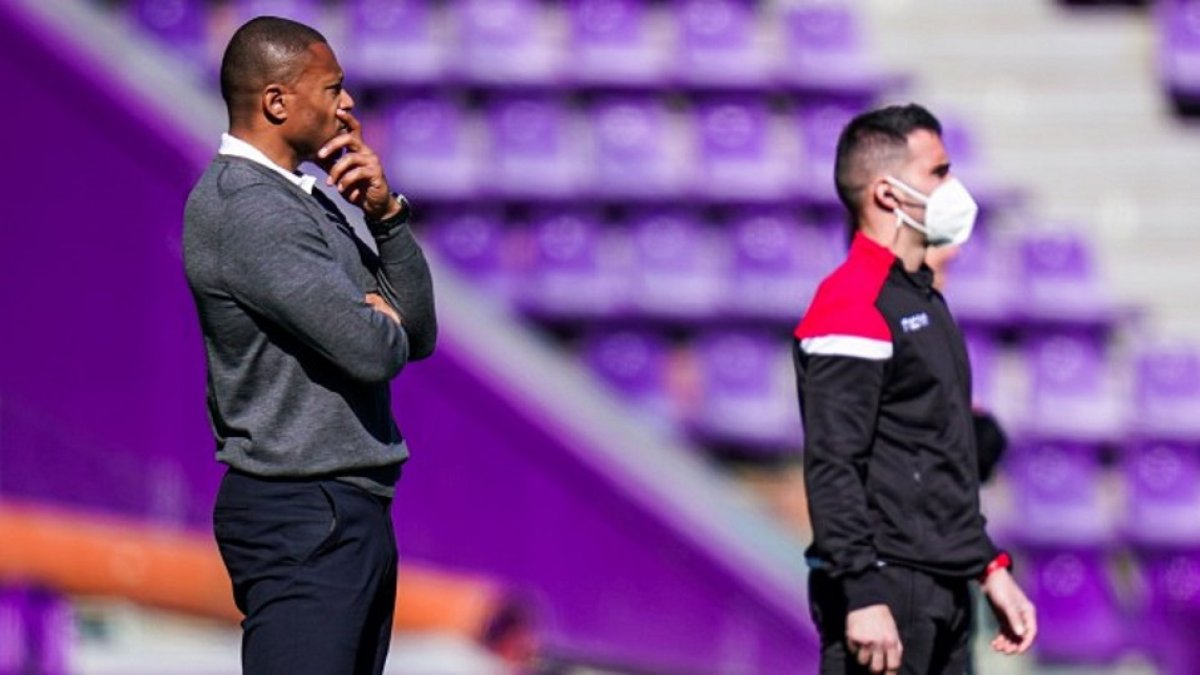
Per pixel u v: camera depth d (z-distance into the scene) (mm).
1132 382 49594
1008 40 55094
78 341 35688
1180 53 54156
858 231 17844
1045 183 53469
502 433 38281
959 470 17109
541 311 49156
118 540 32719
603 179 50938
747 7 54500
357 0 52906
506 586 38250
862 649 16750
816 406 16891
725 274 49906
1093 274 50531
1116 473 49219
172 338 35844
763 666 39031
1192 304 52094
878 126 17766
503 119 51469
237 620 33938
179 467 35531
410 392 38062
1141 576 47844
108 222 36062
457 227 50250
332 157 15625
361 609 15117
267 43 15328
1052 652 45875
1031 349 50219
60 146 36156
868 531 16719
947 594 17172
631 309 49312
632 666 38750
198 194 15195
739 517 40500
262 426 15062
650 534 38812
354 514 15125
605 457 38562
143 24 51688
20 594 30500
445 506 38156
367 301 15266
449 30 53219
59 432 35219
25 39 36062
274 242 14844
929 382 17031
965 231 17656
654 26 54219
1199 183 53469
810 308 17266
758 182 51250
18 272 35812
